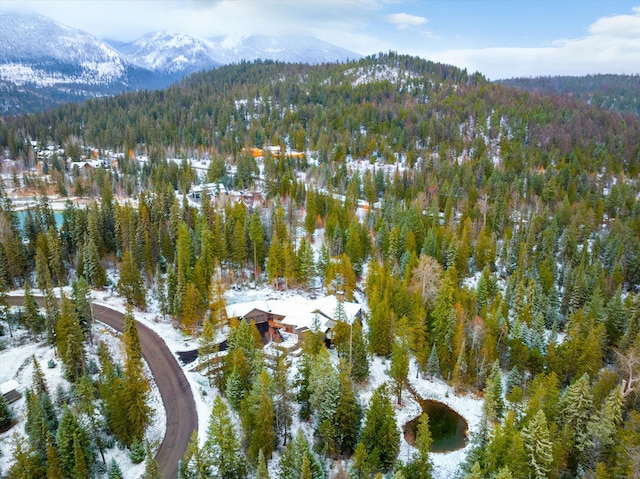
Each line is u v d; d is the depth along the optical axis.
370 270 96.31
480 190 154.00
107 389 54.53
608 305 84.56
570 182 155.38
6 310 74.38
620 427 51.78
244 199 151.38
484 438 53.94
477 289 92.56
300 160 189.25
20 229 110.12
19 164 197.12
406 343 71.38
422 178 155.62
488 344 72.25
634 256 109.75
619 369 68.56
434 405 68.94
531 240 113.56
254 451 51.03
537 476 44.91
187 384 65.06
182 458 52.97
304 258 97.94
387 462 52.41
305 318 80.62
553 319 89.00
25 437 54.50
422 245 112.88
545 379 63.28
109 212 110.31
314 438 56.78
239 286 98.19
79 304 69.94
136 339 64.19
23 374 64.69
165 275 99.94
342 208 129.00
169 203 126.38
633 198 143.62
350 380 59.56
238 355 60.38
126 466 52.41
